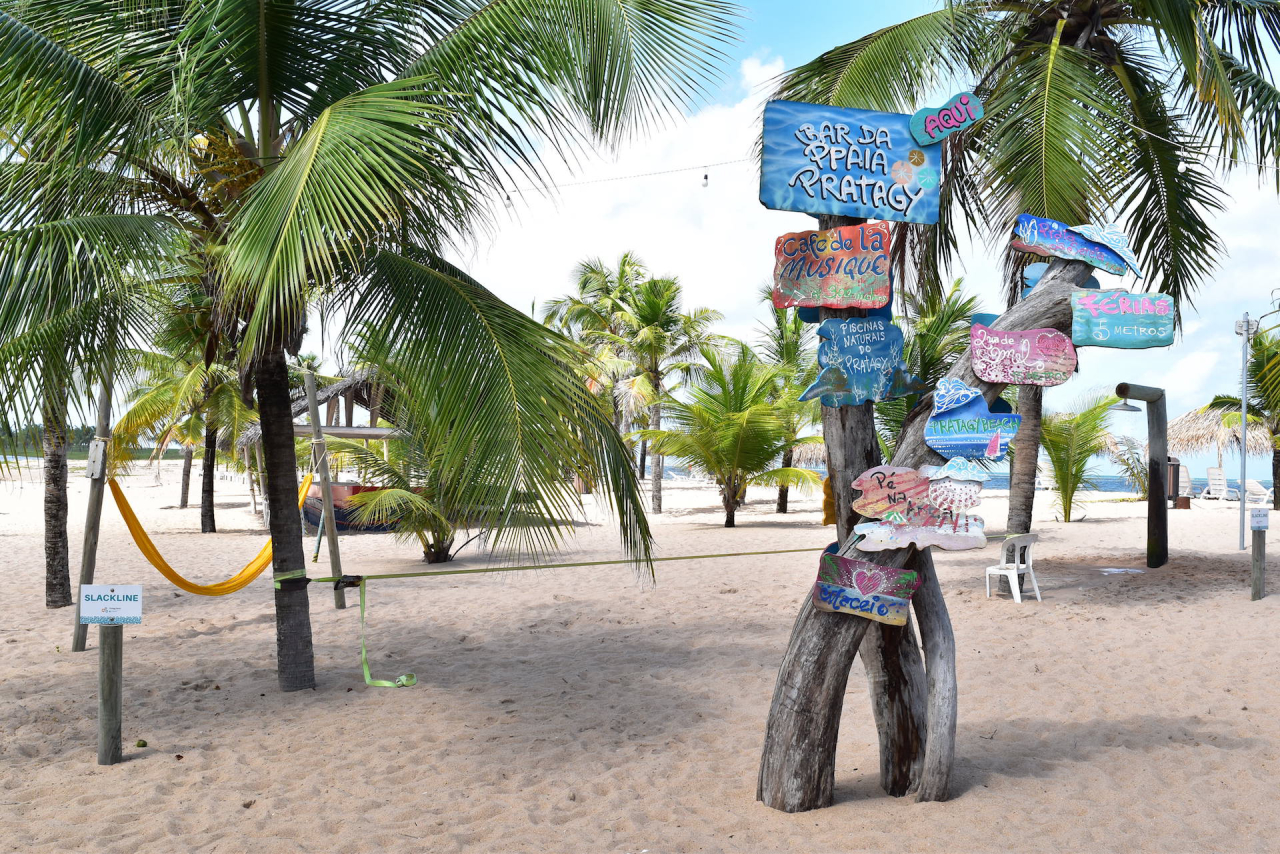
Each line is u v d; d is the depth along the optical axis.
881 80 8.36
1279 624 7.09
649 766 4.22
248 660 6.55
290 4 4.82
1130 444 21.75
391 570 12.02
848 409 3.68
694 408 18.83
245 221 3.88
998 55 9.48
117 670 4.30
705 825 3.50
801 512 23.67
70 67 4.32
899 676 3.74
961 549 3.43
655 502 24.52
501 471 4.36
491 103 4.99
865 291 3.55
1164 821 3.43
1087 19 8.81
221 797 3.84
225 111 5.08
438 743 4.61
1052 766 4.08
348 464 13.06
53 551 8.73
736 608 8.68
